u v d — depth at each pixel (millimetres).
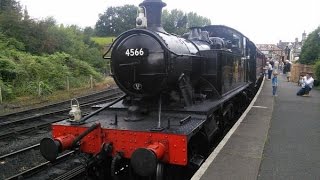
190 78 7285
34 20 26203
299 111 13055
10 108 14820
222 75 8086
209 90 7828
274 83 17797
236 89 10602
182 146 5012
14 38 23203
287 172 6070
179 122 5777
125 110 6609
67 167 7270
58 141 5445
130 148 5383
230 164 6098
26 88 18391
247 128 9086
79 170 6910
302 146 7844
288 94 19172
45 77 20938
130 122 5918
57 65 22641
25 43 24219
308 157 6992
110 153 5555
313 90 22375
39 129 10758
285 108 13820
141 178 6102
